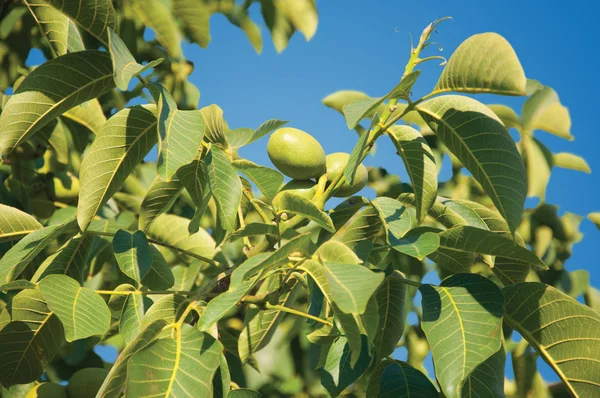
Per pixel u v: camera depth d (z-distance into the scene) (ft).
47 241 5.86
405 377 5.53
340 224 6.60
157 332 4.89
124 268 5.92
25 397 7.27
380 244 6.51
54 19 6.35
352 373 5.53
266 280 6.26
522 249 5.19
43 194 10.25
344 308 3.79
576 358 5.25
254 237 9.93
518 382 9.26
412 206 6.38
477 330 4.75
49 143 9.65
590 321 5.19
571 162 9.85
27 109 5.60
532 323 5.38
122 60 4.97
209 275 9.55
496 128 5.15
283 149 6.49
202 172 6.28
